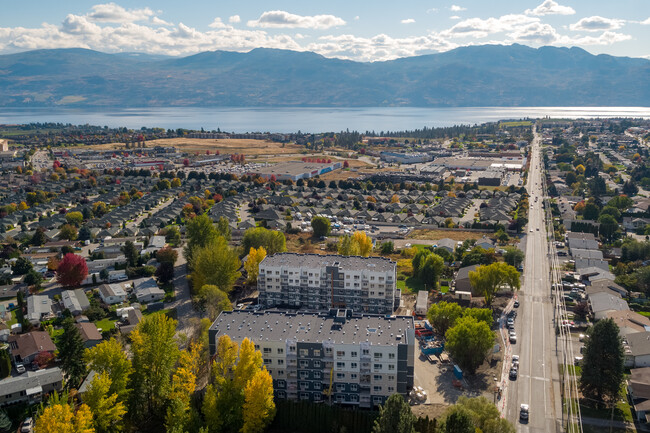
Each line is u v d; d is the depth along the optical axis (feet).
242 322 527.81
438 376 538.88
